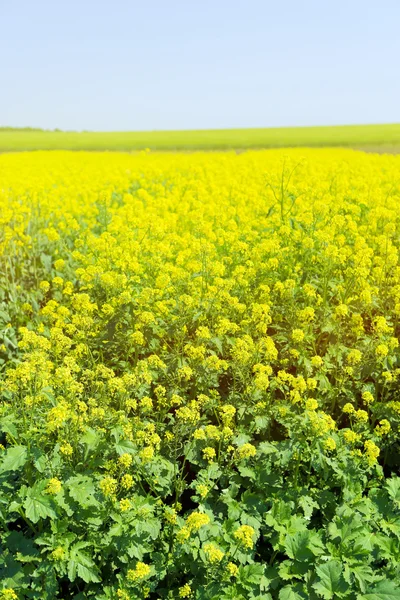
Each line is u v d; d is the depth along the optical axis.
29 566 3.84
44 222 11.76
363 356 5.96
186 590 3.84
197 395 5.64
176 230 10.23
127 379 4.95
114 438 4.63
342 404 5.72
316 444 4.71
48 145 51.56
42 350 5.41
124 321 6.27
